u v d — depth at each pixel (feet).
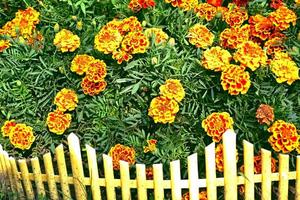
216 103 4.98
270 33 5.21
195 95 5.00
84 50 5.22
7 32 5.38
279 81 4.83
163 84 4.97
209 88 4.97
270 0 5.52
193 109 5.00
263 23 5.18
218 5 5.38
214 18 5.32
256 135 4.83
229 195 4.59
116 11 5.43
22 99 5.19
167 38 5.10
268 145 4.85
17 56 5.16
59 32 5.20
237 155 4.82
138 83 4.99
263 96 4.88
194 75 4.97
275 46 5.12
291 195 4.90
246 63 4.84
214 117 4.78
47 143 5.21
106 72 5.08
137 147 4.99
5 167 4.83
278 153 4.81
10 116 5.22
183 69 4.98
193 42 5.08
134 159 4.89
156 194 4.58
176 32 5.18
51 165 4.72
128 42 4.96
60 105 5.08
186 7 5.30
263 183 4.57
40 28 5.47
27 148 5.08
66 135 5.22
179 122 4.99
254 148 4.86
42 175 4.77
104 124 5.13
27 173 4.80
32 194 4.88
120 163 4.55
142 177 4.56
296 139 4.66
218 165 4.69
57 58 5.21
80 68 5.07
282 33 5.23
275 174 4.55
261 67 4.87
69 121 5.09
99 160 5.14
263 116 4.69
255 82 4.91
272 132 4.71
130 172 4.95
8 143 5.21
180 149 4.92
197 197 4.59
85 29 5.37
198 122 4.96
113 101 5.13
